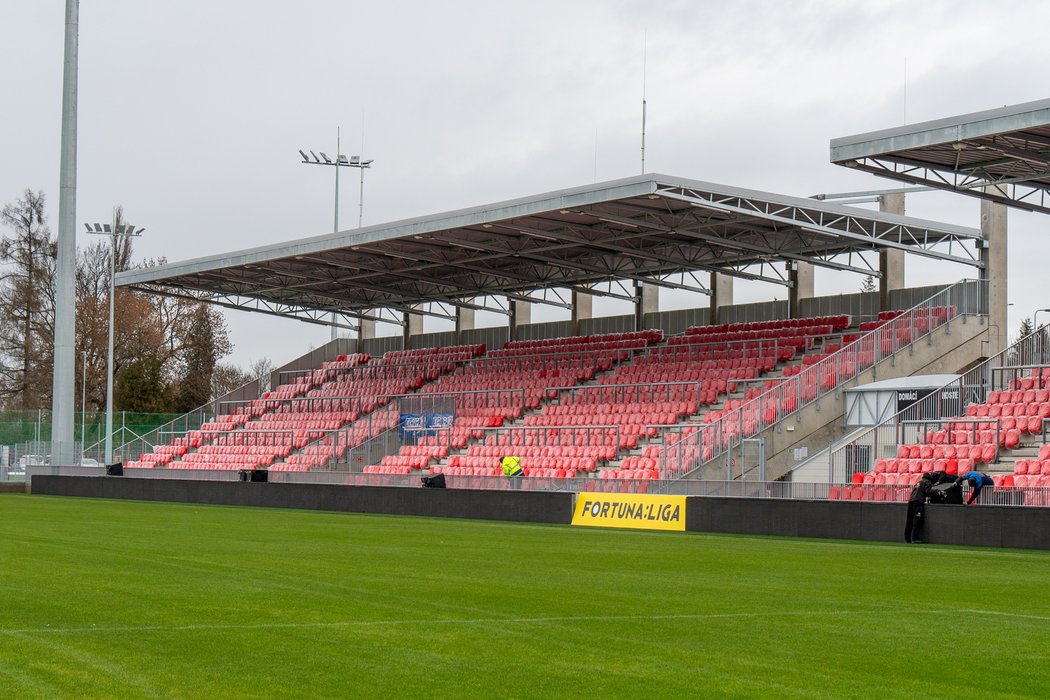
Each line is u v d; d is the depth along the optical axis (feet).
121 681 27.27
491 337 185.06
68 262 145.89
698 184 101.96
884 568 57.06
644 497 91.35
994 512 71.82
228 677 27.86
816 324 139.74
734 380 126.52
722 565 57.88
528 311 181.27
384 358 193.88
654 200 110.32
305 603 40.40
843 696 26.61
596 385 144.46
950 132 77.92
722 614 39.29
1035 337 107.24
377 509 109.91
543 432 132.57
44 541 66.74
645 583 48.75
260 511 108.47
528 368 163.02
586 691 26.78
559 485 102.89
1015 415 98.94
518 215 113.70
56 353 145.89
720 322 155.02
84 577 47.80
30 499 129.29
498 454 133.90
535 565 56.49
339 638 33.24
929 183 87.10
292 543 68.13
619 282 167.63
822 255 141.18
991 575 53.88
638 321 164.55
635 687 27.22
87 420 207.62
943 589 47.88
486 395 154.10
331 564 55.16
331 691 26.58
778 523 82.69
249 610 38.55
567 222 123.13
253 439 173.06
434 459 143.13
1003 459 95.50
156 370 252.42
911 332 121.08
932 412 105.09
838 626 36.91
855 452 105.29
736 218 115.44
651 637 34.19
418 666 29.35
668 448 114.21
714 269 141.49
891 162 85.05
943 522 74.02
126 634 33.55
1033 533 70.03
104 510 104.78
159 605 39.52
